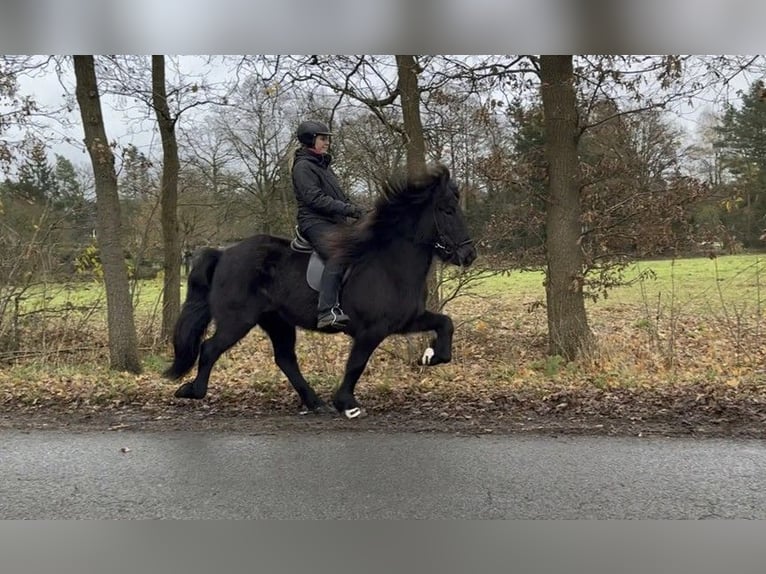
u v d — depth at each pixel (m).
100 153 9.85
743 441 5.04
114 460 4.82
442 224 5.78
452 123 10.34
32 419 6.08
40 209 11.46
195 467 4.64
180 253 13.23
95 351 11.02
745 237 10.38
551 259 10.15
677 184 9.92
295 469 4.56
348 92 9.95
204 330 6.57
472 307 12.88
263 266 6.19
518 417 5.82
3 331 10.69
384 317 5.86
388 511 3.89
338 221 6.06
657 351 9.69
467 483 4.26
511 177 10.02
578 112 9.91
